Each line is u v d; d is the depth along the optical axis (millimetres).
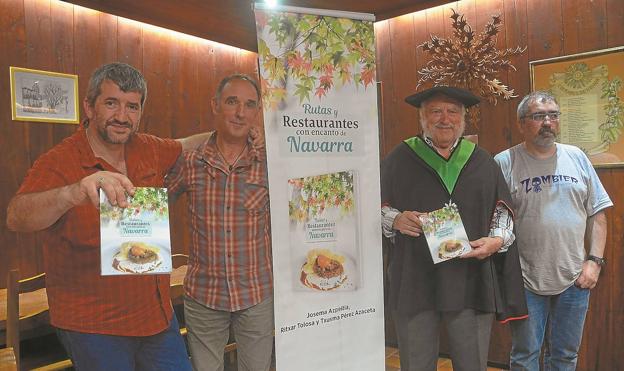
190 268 1805
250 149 1783
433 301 1956
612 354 2945
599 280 2977
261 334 1792
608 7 2895
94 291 1431
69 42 3170
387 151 3736
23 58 2945
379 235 1810
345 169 1743
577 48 3000
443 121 1975
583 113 2988
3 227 2873
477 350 1968
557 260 2244
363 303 1792
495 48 3277
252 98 1730
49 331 2258
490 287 1946
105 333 1441
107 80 1422
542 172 2297
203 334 1779
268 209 1831
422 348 1981
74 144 1446
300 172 1666
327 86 1698
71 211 1391
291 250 1663
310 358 1708
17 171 2926
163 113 3762
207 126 4105
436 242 1858
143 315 1507
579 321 2293
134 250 1328
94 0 3254
